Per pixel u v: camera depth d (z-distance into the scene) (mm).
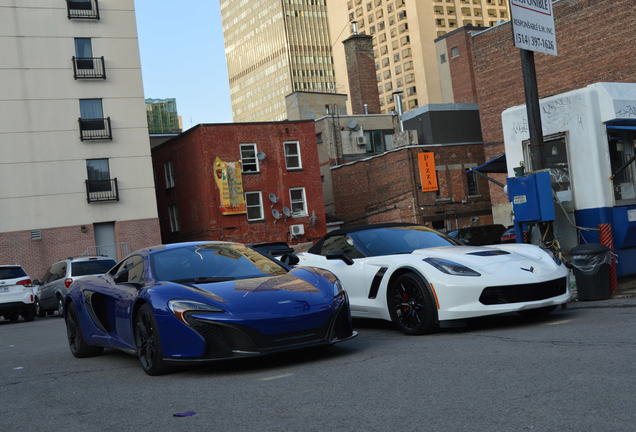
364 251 8234
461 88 60094
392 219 41125
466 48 59562
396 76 120500
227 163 37344
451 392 4273
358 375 5148
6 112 33594
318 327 5777
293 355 6531
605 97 9406
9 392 5926
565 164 9953
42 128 34156
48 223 33781
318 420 3898
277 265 6863
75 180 34500
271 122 38719
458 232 20484
